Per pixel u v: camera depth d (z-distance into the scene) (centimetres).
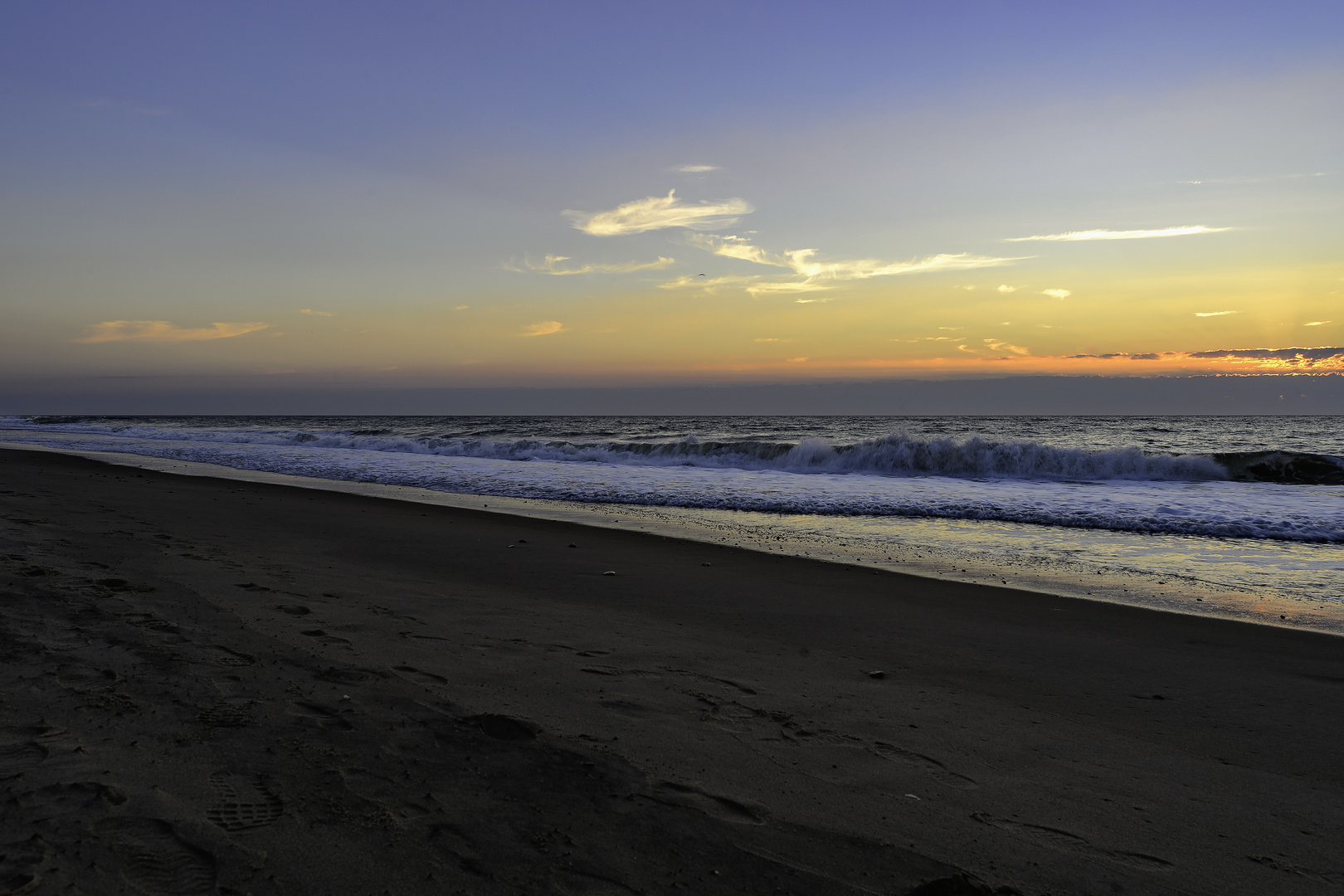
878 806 262
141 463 1852
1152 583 714
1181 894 217
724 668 422
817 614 570
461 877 197
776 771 287
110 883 182
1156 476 1603
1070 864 231
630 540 888
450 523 967
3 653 332
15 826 202
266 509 1016
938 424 6178
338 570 633
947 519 1100
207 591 495
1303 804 282
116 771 237
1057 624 562
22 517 751
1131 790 289
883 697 387
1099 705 389
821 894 204
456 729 299
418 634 442
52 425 4628
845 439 3491
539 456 2123
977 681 423
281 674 343
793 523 1060
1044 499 1262
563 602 568
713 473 1664
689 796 259
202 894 181
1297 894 220
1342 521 1045
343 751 268
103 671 323
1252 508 1152
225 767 247
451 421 7656
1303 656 488
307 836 210
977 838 244
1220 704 394
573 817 236
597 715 331
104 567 537
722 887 204
